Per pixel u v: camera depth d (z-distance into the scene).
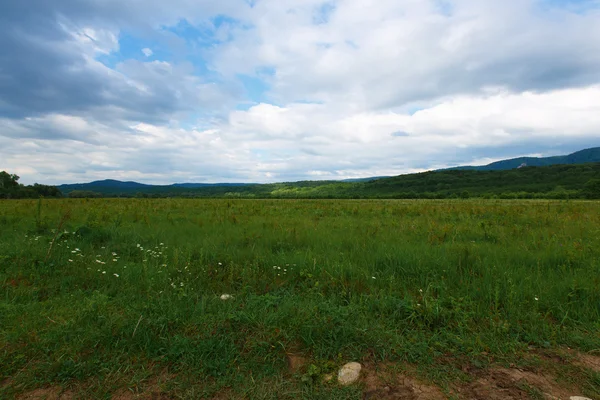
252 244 6.41
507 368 2.50
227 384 2.27
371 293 3.82
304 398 2.13
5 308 3.18
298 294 3.89
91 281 4.14
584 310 3.39
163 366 2.44
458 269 4.77
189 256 5.19
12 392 2.12
